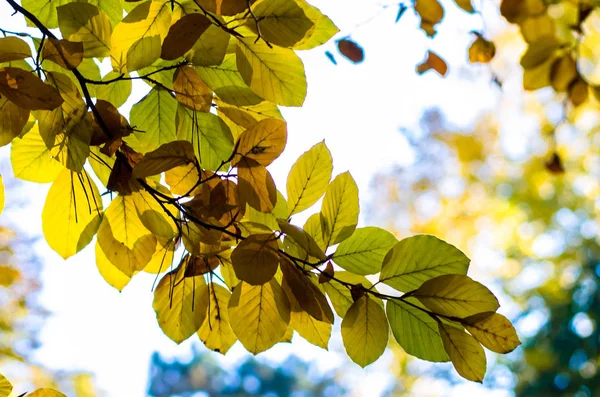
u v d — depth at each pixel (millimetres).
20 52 1113
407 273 1118
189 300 1178
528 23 1752
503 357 7297
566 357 6773
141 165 1099
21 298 2504
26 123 1162
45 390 1087
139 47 1145
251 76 1135
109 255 1181
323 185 1157
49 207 1200
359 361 1125
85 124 1131
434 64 1639
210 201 1117
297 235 1063
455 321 1088
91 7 1152
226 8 1091
